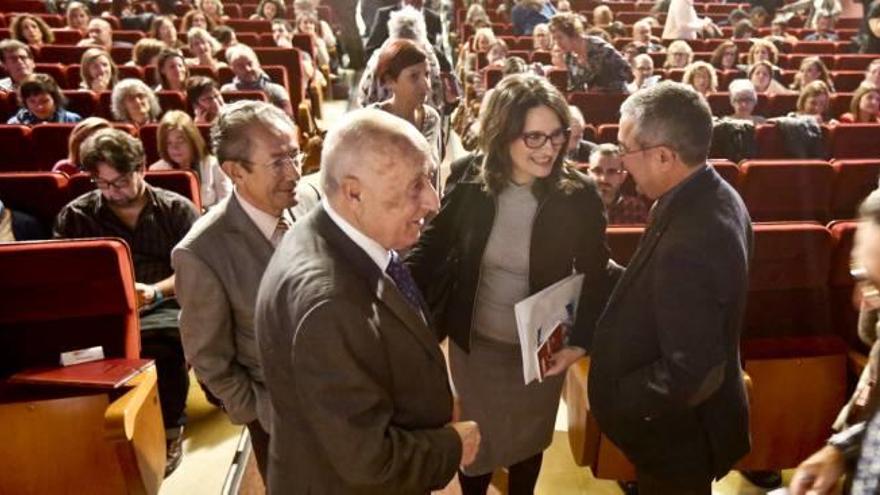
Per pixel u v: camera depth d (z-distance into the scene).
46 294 1.86
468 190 1.52
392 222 0.97
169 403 2.14
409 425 1.01
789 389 1.82
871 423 0.89
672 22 7.83
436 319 1.63
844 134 4.05
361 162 0.94
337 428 0.89
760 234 1.94
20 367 1.88
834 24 8.67
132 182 2.12
